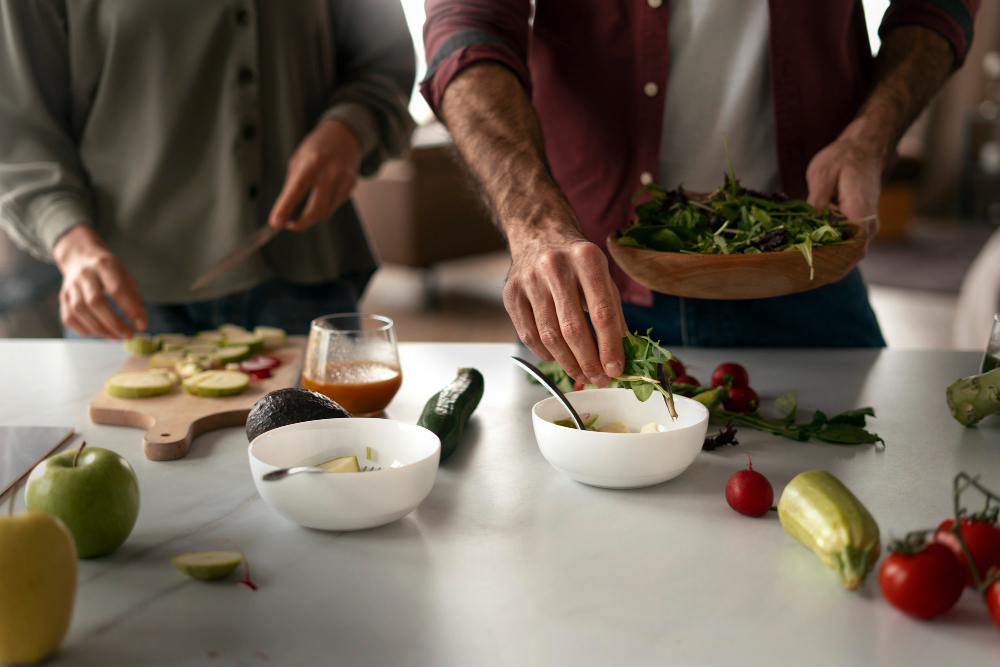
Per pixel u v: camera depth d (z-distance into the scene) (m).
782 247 0.96
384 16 1.87
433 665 0.55
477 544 0.72
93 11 1.58
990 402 0.97
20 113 1.59
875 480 0.86
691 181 1.44
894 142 1.26
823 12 1.33
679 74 1.39
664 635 0.58
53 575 0.52
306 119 1.80
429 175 4.91
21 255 2.48
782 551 0.70
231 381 1.14
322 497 0.70
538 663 0.55
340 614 0.61
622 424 0.90
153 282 1.72
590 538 0.73
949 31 1.36
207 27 1.62
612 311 0.75
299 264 1.79
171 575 0.66
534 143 1.05
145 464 0.92
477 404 1.02
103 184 1.69
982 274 3.32
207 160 1.70
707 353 1.40
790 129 1.37
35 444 0.94
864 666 0.54
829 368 1.31
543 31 1.41
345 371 1.05
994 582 0.57
